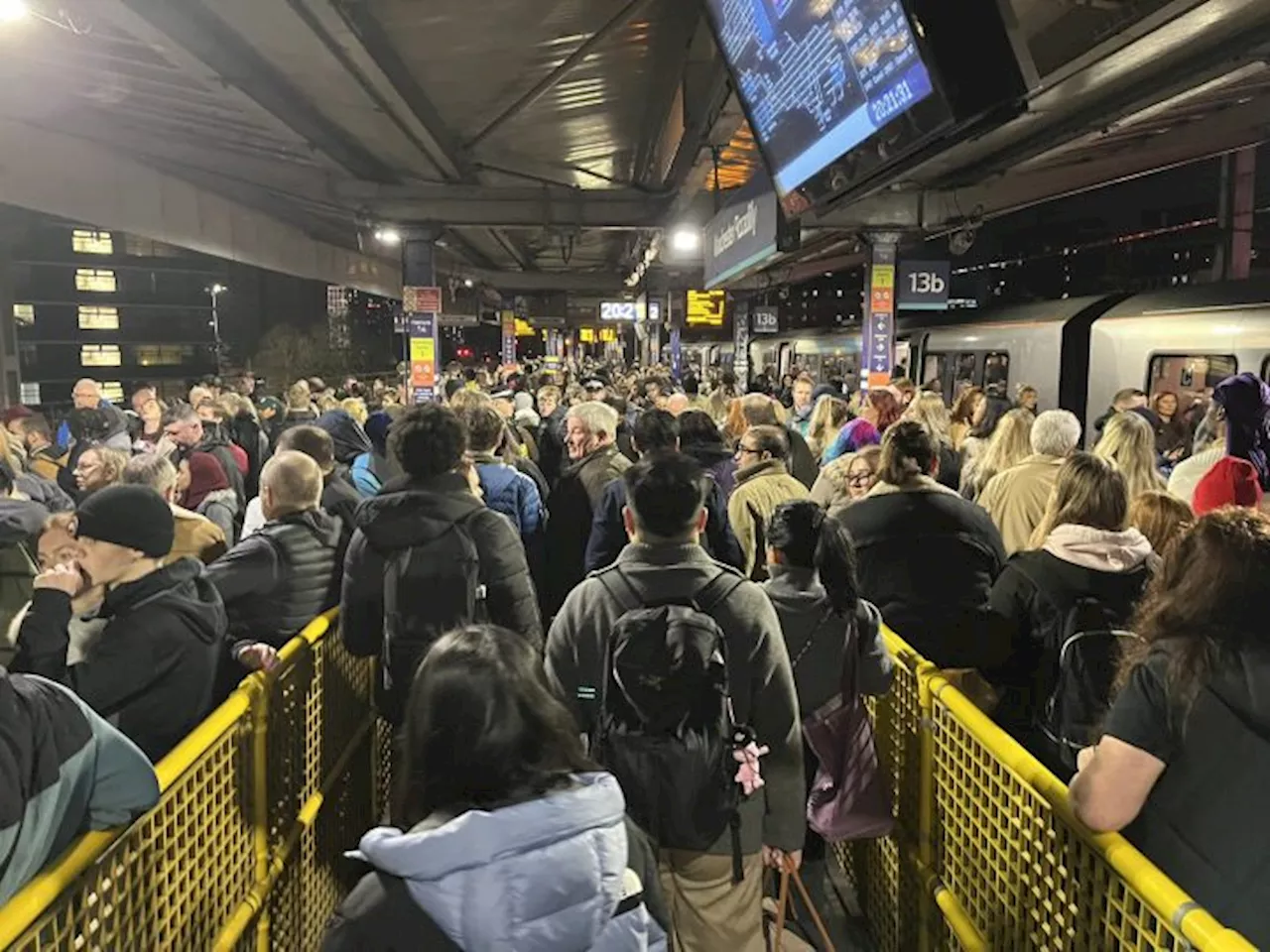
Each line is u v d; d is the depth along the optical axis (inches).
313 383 631.2
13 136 313.7
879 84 161.0
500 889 49.6
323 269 667.4
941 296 544.1
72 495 282.4
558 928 50.3
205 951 98.7
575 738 57.3
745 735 90.4
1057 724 108.1
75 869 70.1
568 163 535.5
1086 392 522.3
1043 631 113.7
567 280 1321.4
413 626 131.3
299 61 267.4
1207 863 67.9
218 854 102.7
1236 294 424.5
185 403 299.3
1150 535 135.3
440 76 331.6
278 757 122.9
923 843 120.0
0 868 66.7
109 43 267.9
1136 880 67.9
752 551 183.5
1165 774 70.9
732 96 362.0
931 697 118.3
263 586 138.6
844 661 119.0
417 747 54.7
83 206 354.0
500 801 53.0
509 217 510.3
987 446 237.9
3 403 630.5
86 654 100.3
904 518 141.9
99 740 75.5
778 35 211.5
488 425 211.9
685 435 218.5
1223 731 67.9
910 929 128.1
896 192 443.8
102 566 101.0
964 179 412.2
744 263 409.7
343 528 156.1
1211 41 243.0
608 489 175.0
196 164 421.1
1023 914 91.6
